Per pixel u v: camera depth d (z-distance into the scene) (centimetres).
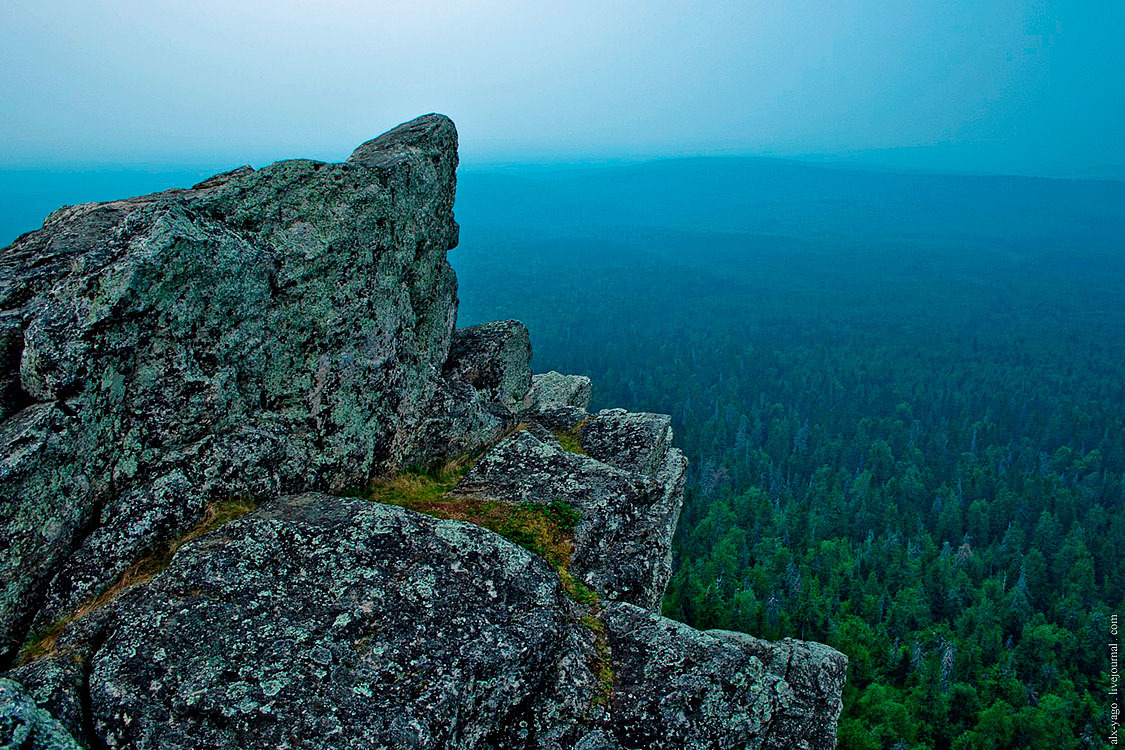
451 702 997
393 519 1276
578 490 1691
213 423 1340
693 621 6750
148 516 1209
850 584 8494
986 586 8619
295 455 1466
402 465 1770
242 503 1335
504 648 1097
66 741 829
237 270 1363
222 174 1694
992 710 5981
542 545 1502
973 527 10988
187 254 1251
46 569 1100
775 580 8494
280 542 1181
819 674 1351
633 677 1212
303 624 1051
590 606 1366
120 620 1015
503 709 1077
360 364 1619
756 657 1302
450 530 1288
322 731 922
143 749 880
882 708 5772
